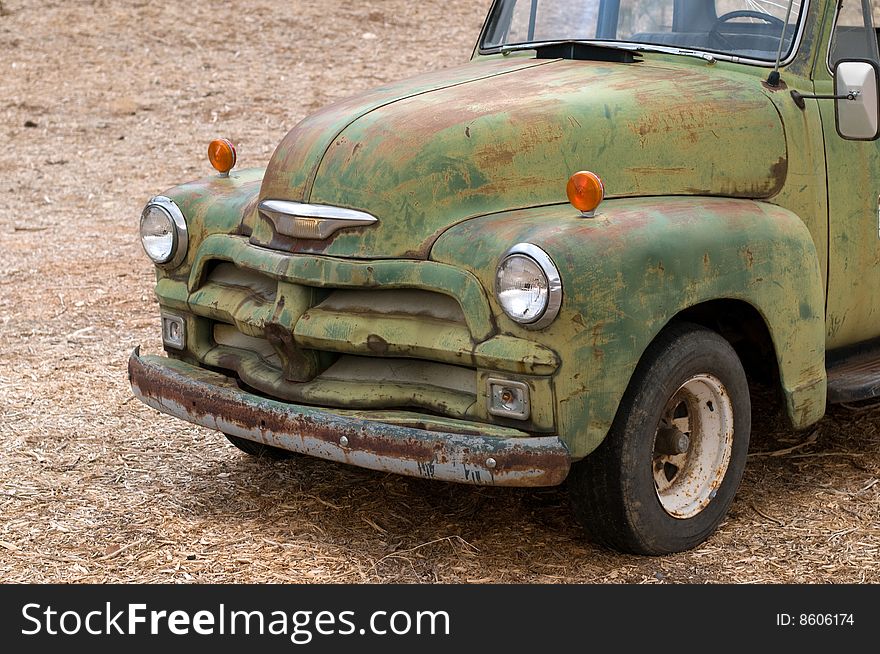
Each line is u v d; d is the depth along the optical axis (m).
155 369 4.16
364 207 3.72
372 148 3.79
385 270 3.64
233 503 4.37
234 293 4.05
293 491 4.48
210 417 3.93
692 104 4.09
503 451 3.38
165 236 4.27
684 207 3.81
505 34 5.01
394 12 16.19
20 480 4.56
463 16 16.22
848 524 4.18
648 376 3.64
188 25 15.36
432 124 3.80
